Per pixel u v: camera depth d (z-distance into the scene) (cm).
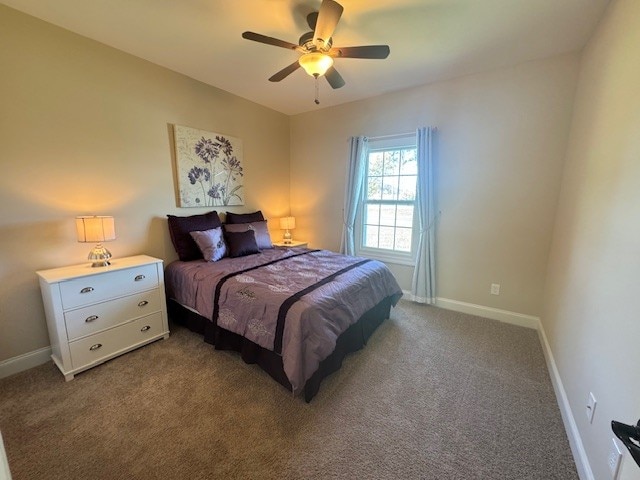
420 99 312
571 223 204
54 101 211
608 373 118
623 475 95
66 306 191
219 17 196
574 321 172
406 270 353
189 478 128
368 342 249
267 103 376
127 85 250
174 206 297
